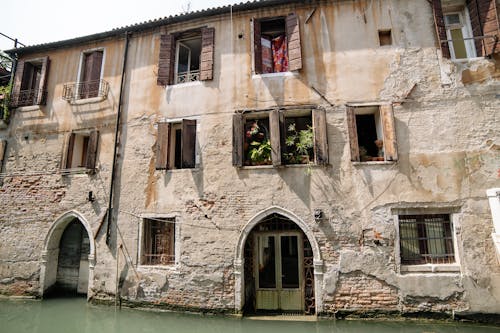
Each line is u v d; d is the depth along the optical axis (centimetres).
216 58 987
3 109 1193
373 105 872
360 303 783
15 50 1184
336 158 858
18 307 940
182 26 1043
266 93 928
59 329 787
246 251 917
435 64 867
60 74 1149
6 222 1080
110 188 990
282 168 875
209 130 945
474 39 866
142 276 912
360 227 815
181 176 937
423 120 843
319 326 765
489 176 795
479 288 750
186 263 885
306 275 878
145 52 1065
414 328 729
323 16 947
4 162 1135
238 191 888
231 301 840
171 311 870
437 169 814
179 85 1000
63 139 1089
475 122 823
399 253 789
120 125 1030
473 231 776
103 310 904
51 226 1036
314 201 845
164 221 924
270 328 768
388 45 903
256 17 982
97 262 961
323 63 917
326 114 888
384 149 831
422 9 908
